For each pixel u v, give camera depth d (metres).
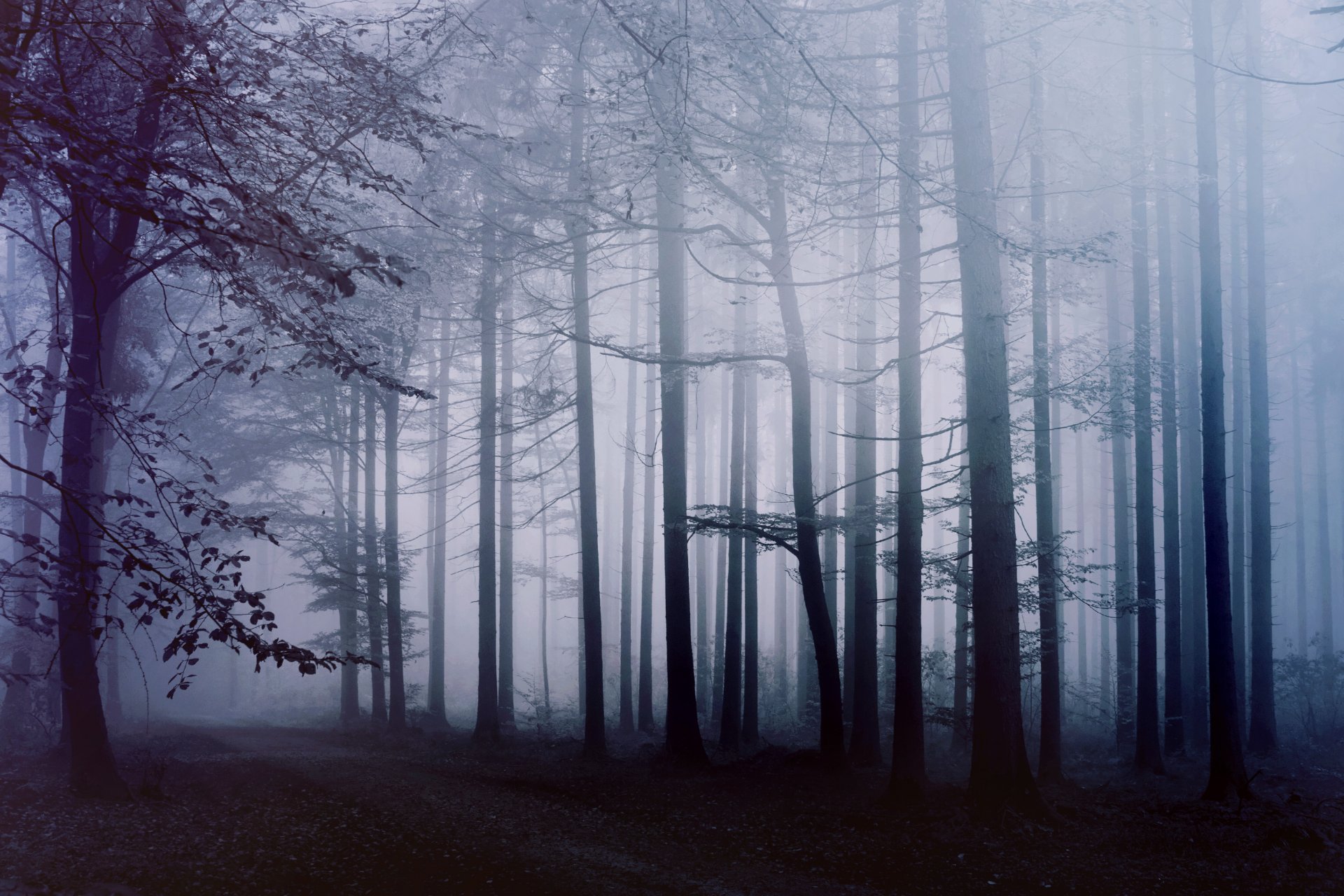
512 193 16.39
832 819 12.84
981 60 13.02
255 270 8.21
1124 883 9.85
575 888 9.50
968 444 12.99
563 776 16.86
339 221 9.36
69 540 10.82
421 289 15.35
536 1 14.77
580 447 20.69
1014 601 12.58
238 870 9.51
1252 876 9.98
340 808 12.72
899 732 13.70
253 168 7.66
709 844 11.79
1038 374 17.48
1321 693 24.92
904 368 15.28
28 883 8.33
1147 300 19.69
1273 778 16.23
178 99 7.54
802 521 16.23
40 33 7.21
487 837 11.59
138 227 12.23
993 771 12.26
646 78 10.54
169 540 7.02
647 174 13.70
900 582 14.25
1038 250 12.93
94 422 11.54
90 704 12.48
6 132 5.74
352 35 8.80
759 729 25.23
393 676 24.45
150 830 10.84
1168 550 20.62
